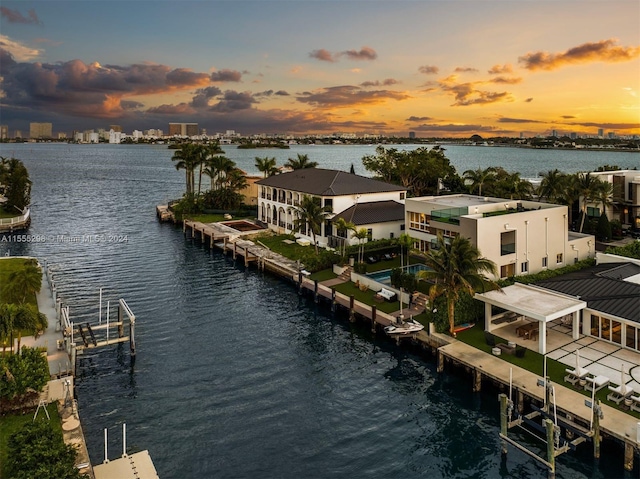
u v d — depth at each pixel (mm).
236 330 48125
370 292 54188
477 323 43688
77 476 23234
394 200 79750
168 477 27047
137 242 88312
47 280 62719
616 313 37844
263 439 30594
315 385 37406
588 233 75312
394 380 38062
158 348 43750
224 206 107688
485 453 29234
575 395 31062
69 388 32969
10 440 25047
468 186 107875
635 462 27328
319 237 75312
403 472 27641
